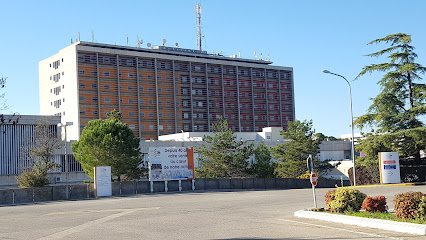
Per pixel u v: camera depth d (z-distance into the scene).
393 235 13.45
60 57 116.81
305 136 59.34
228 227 16.23
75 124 111.00
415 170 48.00
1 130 58.78
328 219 17.27
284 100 144.38
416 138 46.19
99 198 38.16
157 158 42.78
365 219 15.75
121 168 48.34
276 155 60.47
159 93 123.06
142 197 37.09
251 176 56.72
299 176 56.28
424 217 15.72
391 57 50.81
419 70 50.25
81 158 49.19
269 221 17.73
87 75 112.75
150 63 122.31
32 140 60.56
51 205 31.42
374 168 47.91
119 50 117.12
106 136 47.59
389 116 49.53
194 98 128.38
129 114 117.69
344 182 56.28
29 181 42.78
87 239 14.23
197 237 14.08
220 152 56.06
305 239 13.21
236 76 135.62
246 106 136.50
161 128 122.38
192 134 83.06
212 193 39.88
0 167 58.59
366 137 54.06
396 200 16.52
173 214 21.48
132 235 14.82
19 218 21.97
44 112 121.38
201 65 130.88
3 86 22.08
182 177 43.50
